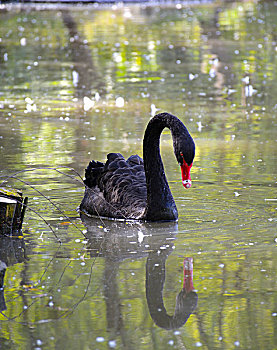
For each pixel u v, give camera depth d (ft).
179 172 43.91
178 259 28.48
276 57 95.40
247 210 35.35
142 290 25.25
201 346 21.09
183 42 108.68
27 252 29.58
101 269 27.48
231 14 148.56
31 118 61.16
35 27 125.90
